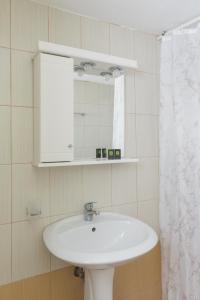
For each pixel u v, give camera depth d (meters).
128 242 1.37
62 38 1.44
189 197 1.62
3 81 1.27
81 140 1.53
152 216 1.81
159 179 1.83
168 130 1.75
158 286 1.80
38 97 1.27
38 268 1.36
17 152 1.31
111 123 1.64
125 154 1.68
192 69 1.59
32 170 1.35
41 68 1.25
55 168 1.42
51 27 1.41
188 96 1.61
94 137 1.57
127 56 1.69
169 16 1.55
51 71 1.27
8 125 1.29
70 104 1.32
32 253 1.34
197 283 1.57
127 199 1.70
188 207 1.62
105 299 1.25
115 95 1.65
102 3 1.40
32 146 1.35
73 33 1.48
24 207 1.33
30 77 1.34
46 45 1.27
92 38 1.55
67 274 1.44
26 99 1.33
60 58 1.30
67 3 1.39
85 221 1.44
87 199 1.53
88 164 1.41
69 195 1.47
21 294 1.31
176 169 1.70
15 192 1.30
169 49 1.72
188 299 1.59
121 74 1.62
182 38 1.63
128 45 1.70
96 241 1.39
